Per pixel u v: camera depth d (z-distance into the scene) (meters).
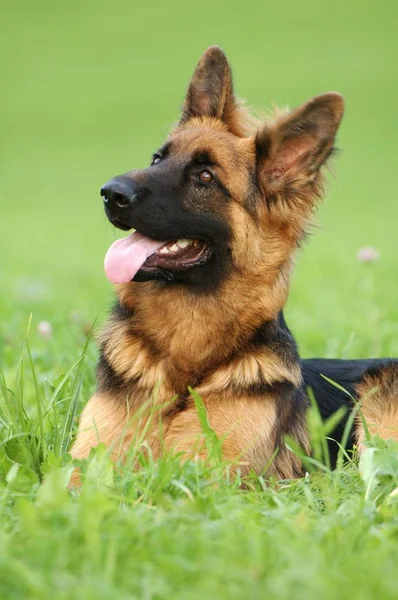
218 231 9.38
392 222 40.84
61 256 31.25
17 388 8.96
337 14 97.06
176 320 9.25
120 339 9.45
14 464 7.89
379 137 64.62
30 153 62.88
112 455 8.77
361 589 5.85
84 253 31.89
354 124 67.69
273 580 5.89
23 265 28.98
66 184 54.28
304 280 24.39
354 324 16.58
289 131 9.62
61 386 9.31
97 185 54.03
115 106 75.62
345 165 58.44
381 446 8.75
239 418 8.90
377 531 6.92
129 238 9.38
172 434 8.88
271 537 6.61
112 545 6.17
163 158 9.85
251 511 7.16
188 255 9.34
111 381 9.28
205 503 7.21
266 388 9.10
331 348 14.31
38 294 20.33
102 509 6.75
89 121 71.88
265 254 9.55
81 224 41.72
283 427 9.25
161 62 87.31
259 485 8.48
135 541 6.50
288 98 70.19
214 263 9.32
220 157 9.56
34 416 9.80
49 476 7.05
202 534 6.51
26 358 12.54
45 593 5.68
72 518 6.61
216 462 8.02
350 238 35.47
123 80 82.81
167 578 6.06
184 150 9.65
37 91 81.06
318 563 6.14
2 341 13.83
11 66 87.56
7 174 56.97
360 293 20.86
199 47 90.62
